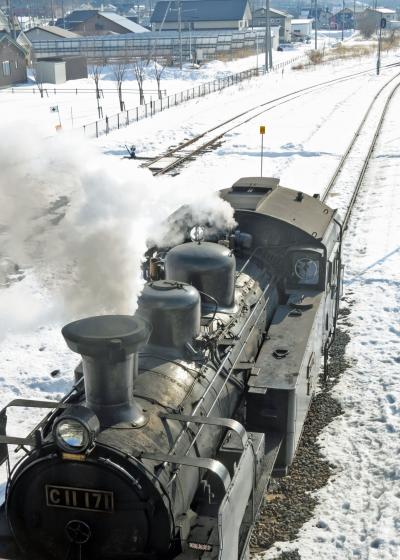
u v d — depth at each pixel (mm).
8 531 5848
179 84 53875
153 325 6492
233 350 7090
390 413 8898
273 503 7398
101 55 74375
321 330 9117
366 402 9242
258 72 60125
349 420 8875
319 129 31453
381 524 6930
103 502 5355
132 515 5359
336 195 20016
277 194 10320
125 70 60844
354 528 6953
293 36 117562
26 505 5648
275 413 7141
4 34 51531
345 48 91438
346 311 12383
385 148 27109
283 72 61688
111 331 5293
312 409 9156
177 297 6453
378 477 7707
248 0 91688
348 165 24125
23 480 5559
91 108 39844
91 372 5398
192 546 5383
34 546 5746
